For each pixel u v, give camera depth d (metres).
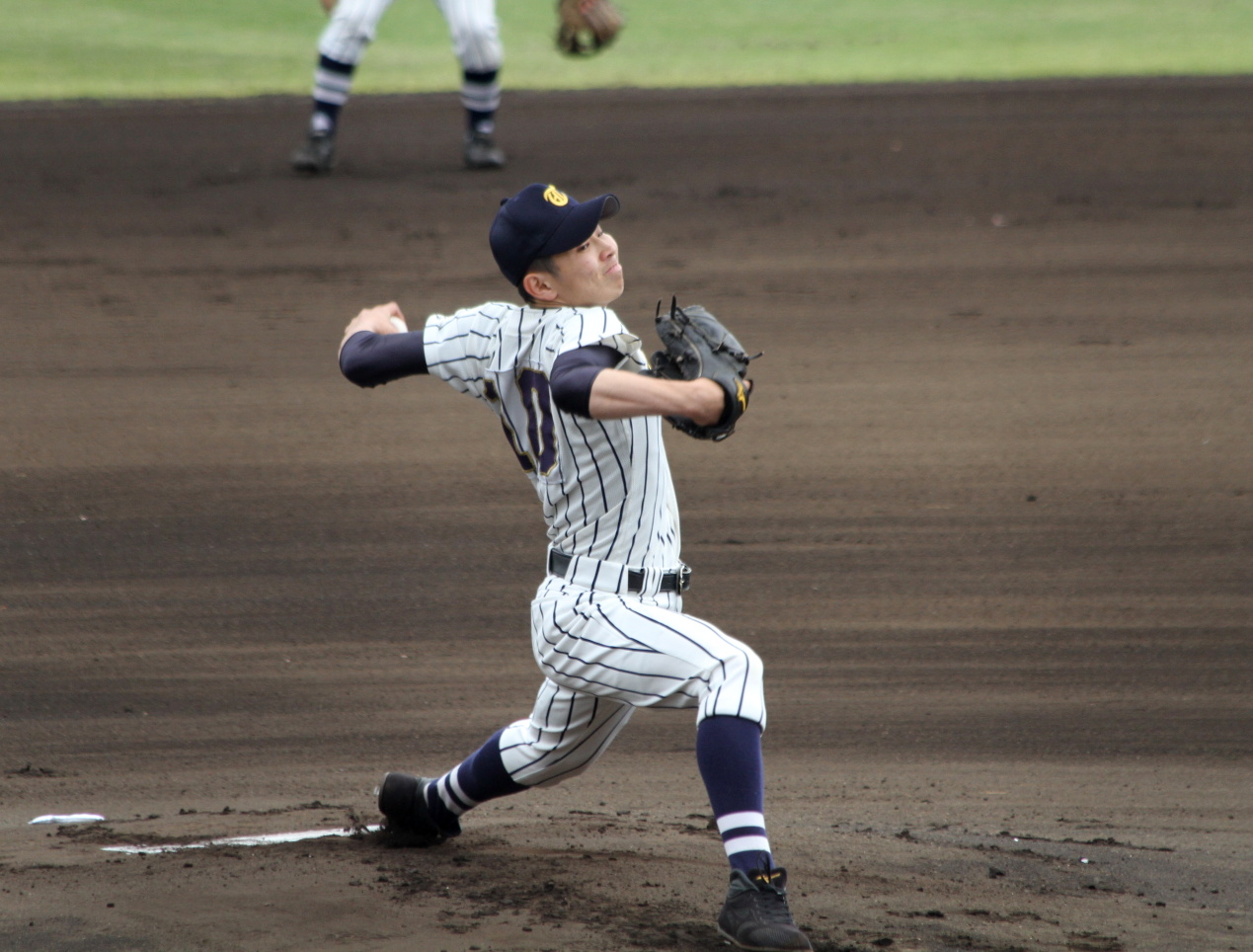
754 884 11.52
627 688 12.38
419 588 24.91
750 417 34.97
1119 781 17.91
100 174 67.25
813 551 26.50
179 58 103.25
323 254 52.41
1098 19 116.94
